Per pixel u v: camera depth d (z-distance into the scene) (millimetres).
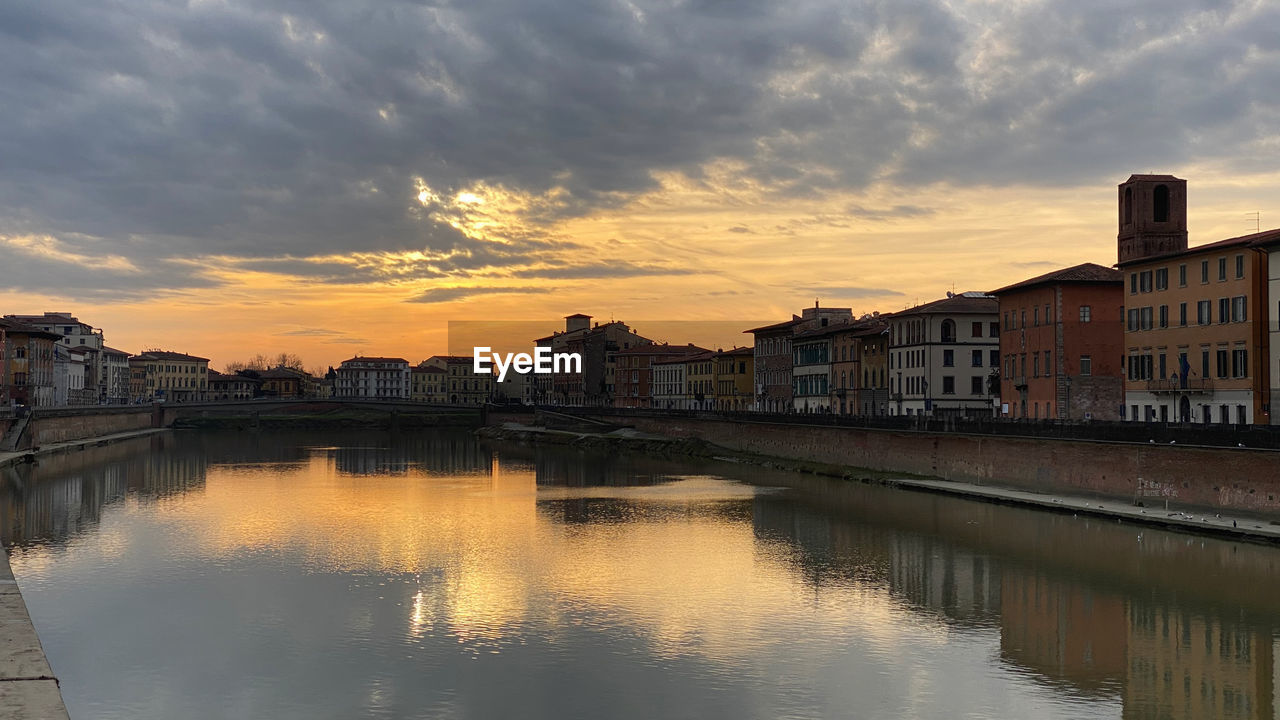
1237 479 78000
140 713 40906
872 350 164750
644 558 71875
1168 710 41281
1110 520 84125
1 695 35625
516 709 41469
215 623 53781
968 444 111250
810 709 41500
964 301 148250
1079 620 54344
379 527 87125
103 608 56812
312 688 43781
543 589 61875
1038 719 40438
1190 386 99750
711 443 182750
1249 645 49719
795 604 58062
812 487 118188
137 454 176625
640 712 41156
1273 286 90812
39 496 108875
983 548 74188
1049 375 122688
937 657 48125
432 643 50281
